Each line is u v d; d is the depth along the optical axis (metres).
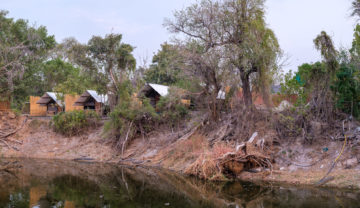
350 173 12.90
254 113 19.20
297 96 19.72
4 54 33.38
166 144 22.19
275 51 19.83
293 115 17.81
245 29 20.56
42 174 17.47
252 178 14.93
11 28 35.12
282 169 15.26
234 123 19.97
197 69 21.67
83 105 34.22
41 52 37.47
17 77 34.47
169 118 24.42
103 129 26.45
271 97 19.75
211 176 15.38
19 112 32.69
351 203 10.08
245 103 20.42
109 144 24.97
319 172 13.94
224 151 15.92
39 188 13.82
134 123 24.61
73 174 17.48
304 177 13.80
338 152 14.38
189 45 21.83
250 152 15.70
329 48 16.38
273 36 19.89
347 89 16.31
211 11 21.41
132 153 22.84
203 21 21.69
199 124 21.81
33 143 27.80
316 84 17.41
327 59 16.36
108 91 30.86
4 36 34.25
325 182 12.80
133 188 13.84
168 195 12.50
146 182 15.11
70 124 27.08
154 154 21.83
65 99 35.03
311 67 18.56
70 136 27.52
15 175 17.12
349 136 14.66
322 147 15.29
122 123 24.17
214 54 20.89
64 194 12.70
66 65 49.34
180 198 12.02
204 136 20.38
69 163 22.23
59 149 26.31
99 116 29.23
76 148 25.84
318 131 16.02
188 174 17.00
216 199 11.70
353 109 16.34
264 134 17.61
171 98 23.78
